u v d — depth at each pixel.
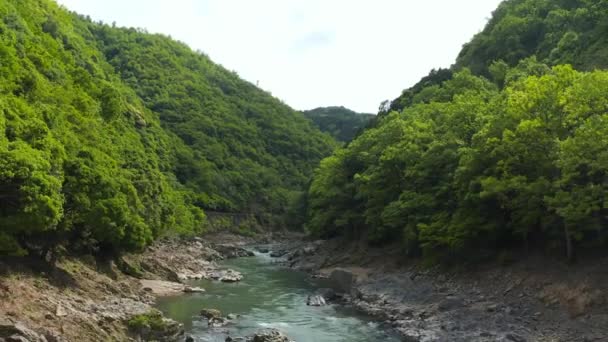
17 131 34.72
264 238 127.25
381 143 72.69
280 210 151.12
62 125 45.69
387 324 38.91
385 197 66.25
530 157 40.03
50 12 94.12
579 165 34.97
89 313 32.25
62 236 41.28
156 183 69.81
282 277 64.44
